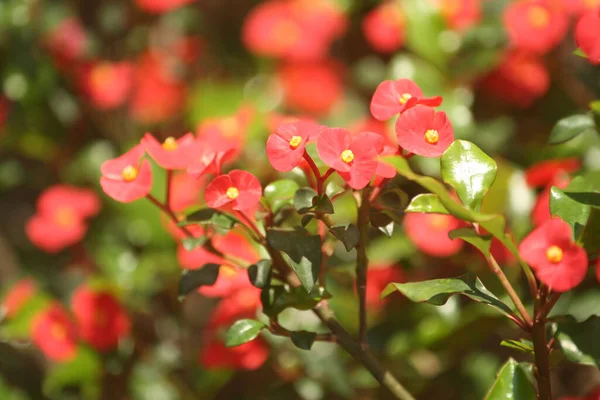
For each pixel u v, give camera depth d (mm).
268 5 1980
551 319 1048
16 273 1844
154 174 1516
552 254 1019
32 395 1632
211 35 2035
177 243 1538
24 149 1738
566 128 1116
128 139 1820
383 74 1693
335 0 1721
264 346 1354
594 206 1035
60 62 1727
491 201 1312
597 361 1028
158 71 1895
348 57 1850
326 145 1040
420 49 1444
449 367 1353
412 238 1313
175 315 1585
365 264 1093
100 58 1828
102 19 1925
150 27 1944
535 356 1058
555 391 1417
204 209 1094
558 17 1352
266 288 1091
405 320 1336
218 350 1353
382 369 1098
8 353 1670
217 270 1110
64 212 1595
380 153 1055
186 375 1516
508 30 1362
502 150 1417
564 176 1267
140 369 1486
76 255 1727
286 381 1387
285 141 1050
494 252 1275
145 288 1526
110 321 1421
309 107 1803
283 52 1723
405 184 1334
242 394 1464
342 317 1354
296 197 1063
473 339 1303
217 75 2006
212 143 1121
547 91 1463
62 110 1725
